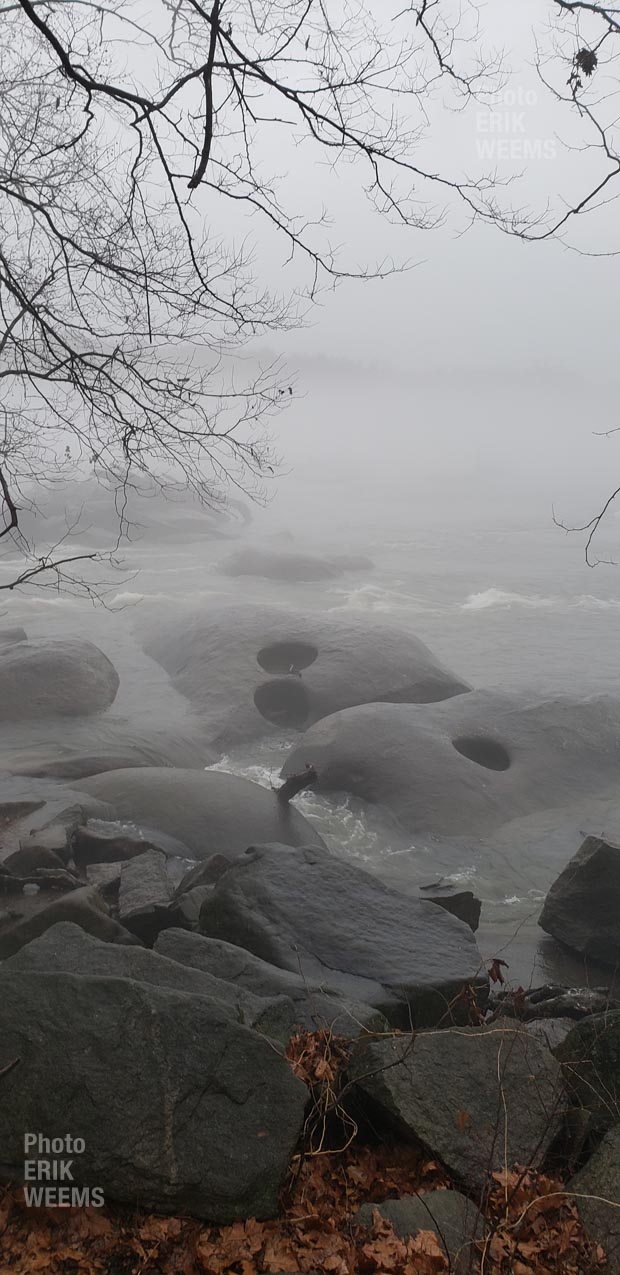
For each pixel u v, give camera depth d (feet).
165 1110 15.44
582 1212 15.65
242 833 34.86
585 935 30.63
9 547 98.53
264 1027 18.13
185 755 44.34
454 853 37.88
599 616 81.56
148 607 76.23
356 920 24.23
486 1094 17.46
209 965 20.81
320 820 39.40
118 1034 16.21
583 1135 17.34
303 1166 16.43
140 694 51.26
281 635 53.36
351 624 54.29
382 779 41.01
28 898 27.27
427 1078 17.49
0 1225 14.73
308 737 43.32
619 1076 18.44
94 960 18.81
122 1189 14.90
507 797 41.34
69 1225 14.79
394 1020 21.63
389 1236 14.93
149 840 32.86
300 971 22.49
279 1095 16.03
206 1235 14.75
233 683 50.16
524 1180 16.03
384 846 38.04
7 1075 15.74
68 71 16.30
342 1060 18.28
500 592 88.58
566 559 108.58
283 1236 14.93
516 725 45.29
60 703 46.83
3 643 60.13
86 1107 15.43
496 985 28.76
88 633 66.69
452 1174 16.34
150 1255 14.43
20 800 34.47
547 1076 17.99
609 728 45.83
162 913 26.61
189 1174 14.92
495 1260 14.76
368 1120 17.57
